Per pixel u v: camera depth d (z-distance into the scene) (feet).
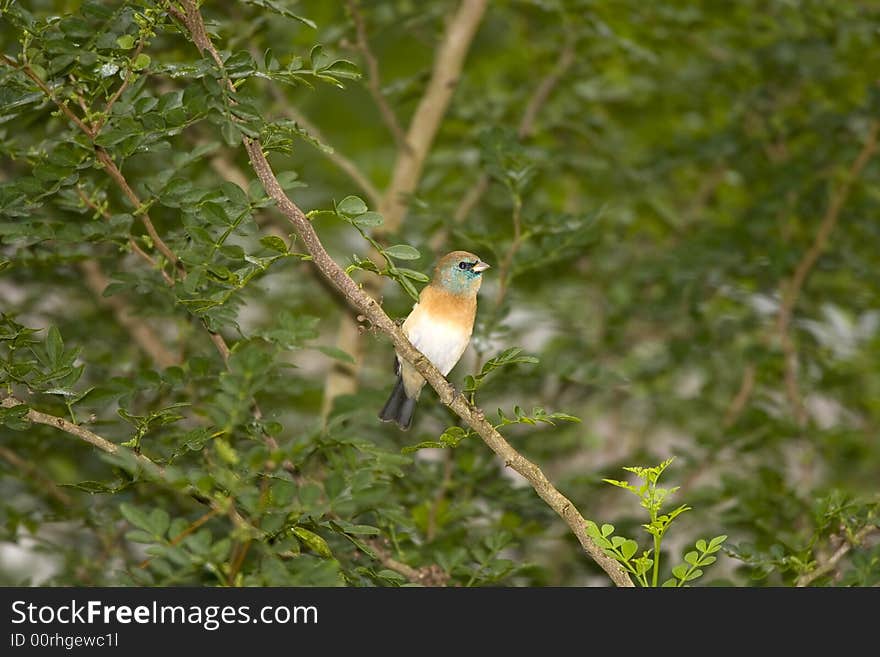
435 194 52.54
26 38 25.00
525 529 35.91
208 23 25.36
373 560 30.37
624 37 49.75
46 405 31.37
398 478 37.04
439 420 39.88
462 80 47.16
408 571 30.55
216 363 31.14
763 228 46.44
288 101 44.93
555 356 45.60
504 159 37.47
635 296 49.39
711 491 36.96
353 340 43.47
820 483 42.91
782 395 46.98
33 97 25.23
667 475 42.11
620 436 51.57
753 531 36.40
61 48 24.72
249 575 22.50
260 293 32.65
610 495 44.73
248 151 23.73
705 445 41.34
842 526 28.48
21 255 32.40
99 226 28.37
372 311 23.97
